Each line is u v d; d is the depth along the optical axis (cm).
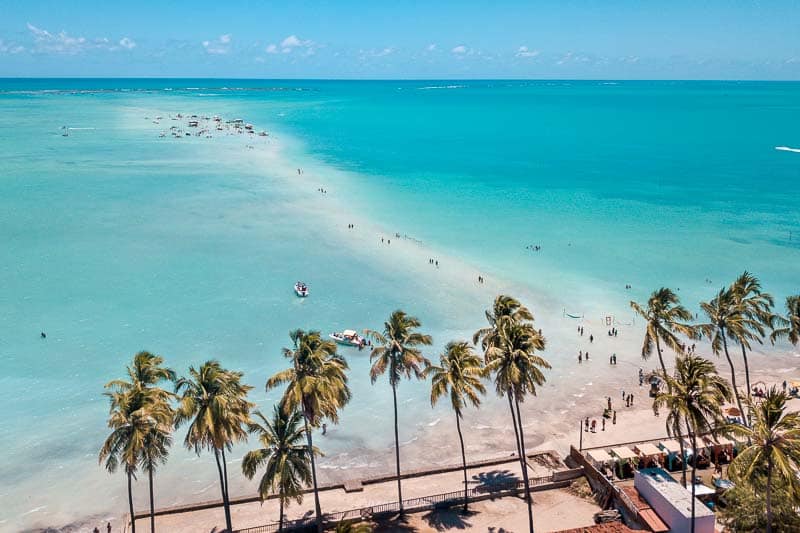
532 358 5000
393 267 12319
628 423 7162
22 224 14475
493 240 14112
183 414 4350
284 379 4716
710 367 4606
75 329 9319
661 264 12569
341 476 6284
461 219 15825
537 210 16762
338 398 4872
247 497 5750
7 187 18025
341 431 7106
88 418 7181
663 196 18362
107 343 8912
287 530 5259
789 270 12181
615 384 8144
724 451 6009
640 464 5931
